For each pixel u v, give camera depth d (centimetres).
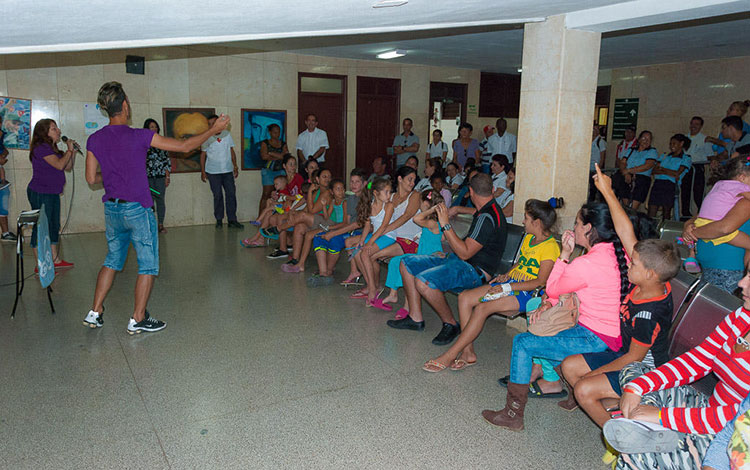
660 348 270
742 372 214
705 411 211
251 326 477
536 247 380
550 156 511
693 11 414
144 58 878
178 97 917
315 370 392
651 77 1178
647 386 230
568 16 483
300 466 280
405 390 365
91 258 702
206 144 930
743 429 165
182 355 413
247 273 650
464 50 941
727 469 183
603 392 270
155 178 874
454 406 345
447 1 352
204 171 944
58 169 635
